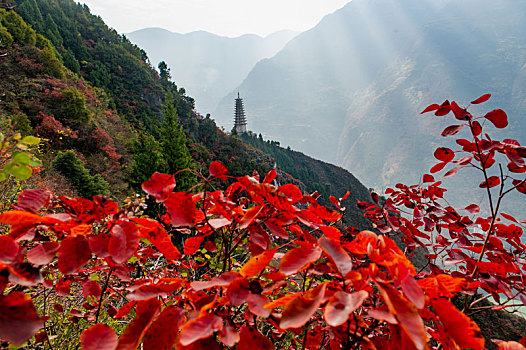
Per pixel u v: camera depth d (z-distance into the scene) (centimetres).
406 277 54
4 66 2800
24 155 76
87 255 66
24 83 2670
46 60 3325
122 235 69
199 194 86
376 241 72
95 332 66
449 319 57
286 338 159
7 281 57
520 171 128
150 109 6084
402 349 53
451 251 147
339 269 61
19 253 62
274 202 85
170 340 64
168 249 82
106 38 7644
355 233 129
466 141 142
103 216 78
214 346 63
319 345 106
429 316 68
